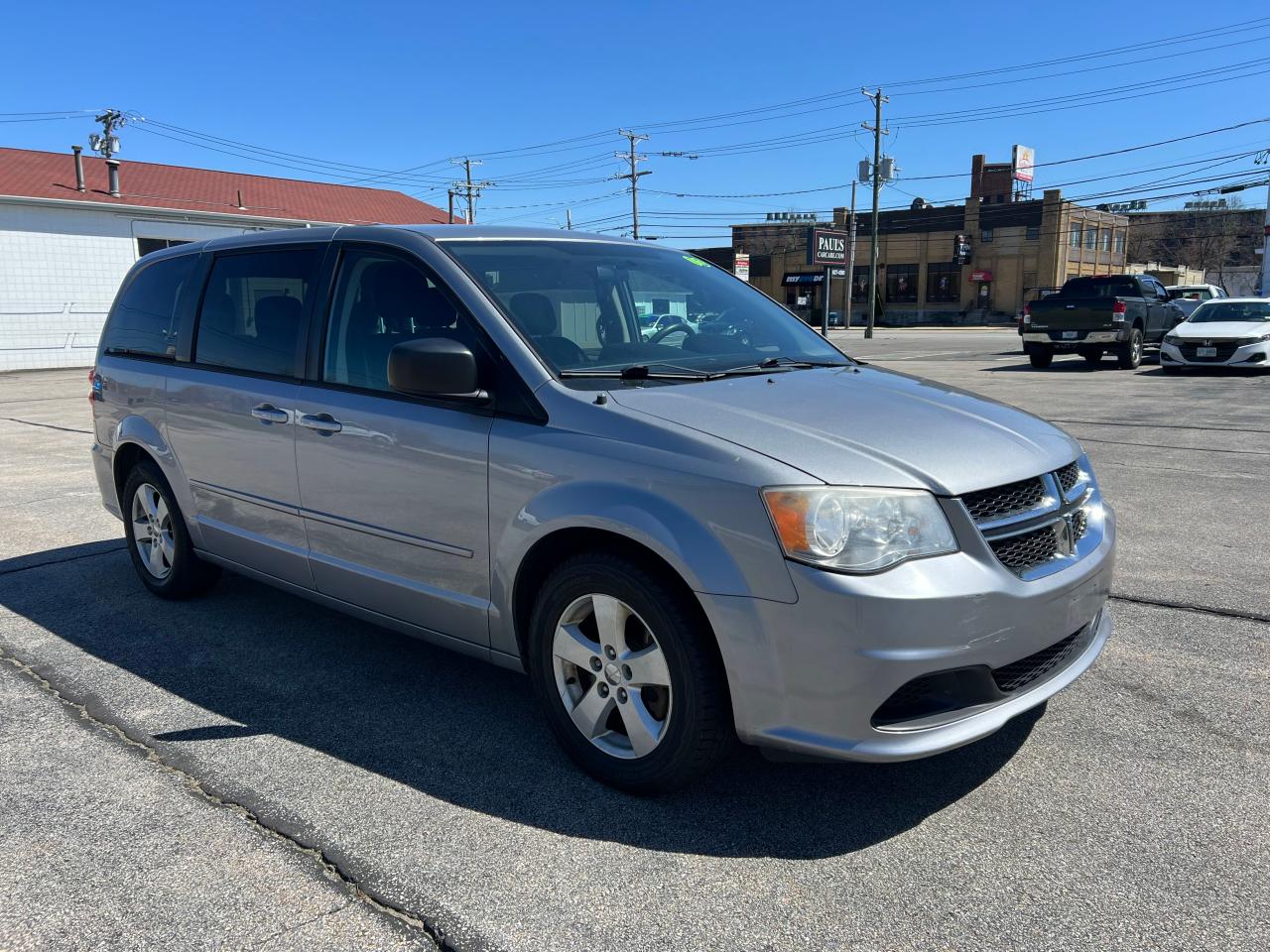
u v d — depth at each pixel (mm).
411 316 3566
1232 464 8445
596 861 2672
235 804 2988
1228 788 2996
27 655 4262
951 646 2588
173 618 4750
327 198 38562
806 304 63125
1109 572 3178
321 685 3918
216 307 4488
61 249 27422
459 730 3502
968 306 61688
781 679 2619
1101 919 2385
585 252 4012
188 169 36219
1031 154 61344
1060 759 3207
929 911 2430
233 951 2312
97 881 2596
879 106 42375
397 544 3531
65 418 14109
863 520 2586
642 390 3150
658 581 2795
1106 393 14539
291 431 3885
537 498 3023
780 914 2426
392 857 2697
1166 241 74062
